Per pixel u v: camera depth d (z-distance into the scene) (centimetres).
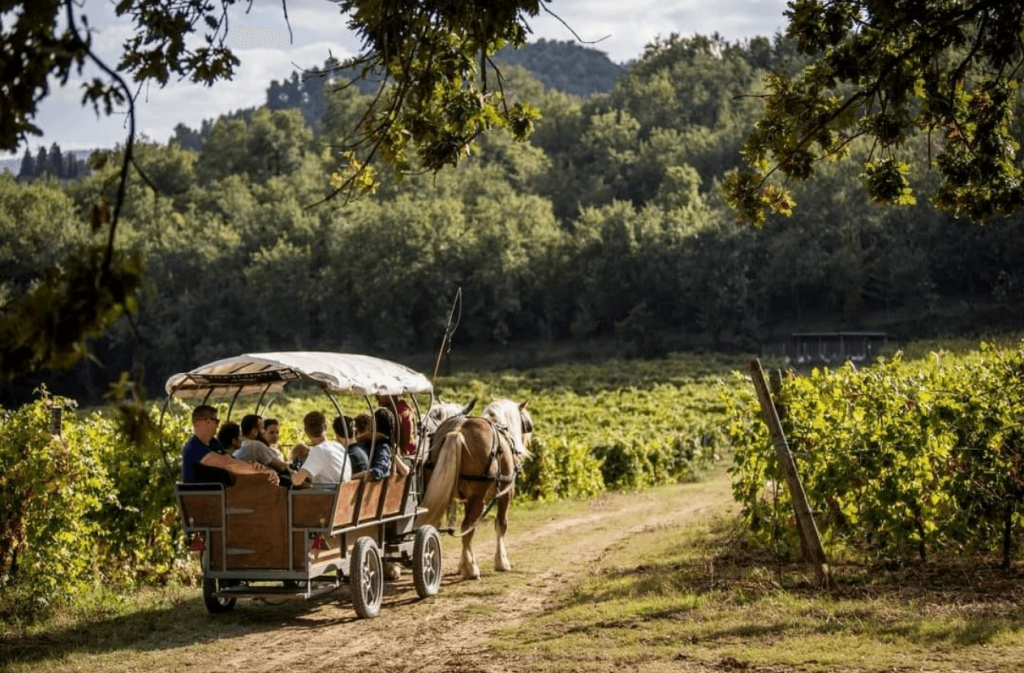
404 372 1073
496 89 761
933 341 8694
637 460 2962
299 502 918
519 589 1106
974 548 1119
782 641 781
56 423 1131
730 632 819
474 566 1186
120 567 1260
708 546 1323
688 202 14250
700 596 961
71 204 12862
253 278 13212
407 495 1112
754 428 1198
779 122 884
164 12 559
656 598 972
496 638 862
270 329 13200
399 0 657
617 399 5162
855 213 11306
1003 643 731
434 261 12950
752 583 1012
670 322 12606
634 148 19350
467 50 741
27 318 374
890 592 948
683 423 3706
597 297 12531
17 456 1090
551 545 1512
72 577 1091
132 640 891
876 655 721
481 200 14262
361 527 991
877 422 1132
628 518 1945
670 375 8925
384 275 12738
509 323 13400
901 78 797
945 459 1099
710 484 2906
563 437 2947
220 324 13062
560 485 2581
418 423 1176
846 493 1130
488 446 1159
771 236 11800
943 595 923
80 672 773
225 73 579
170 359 12669
